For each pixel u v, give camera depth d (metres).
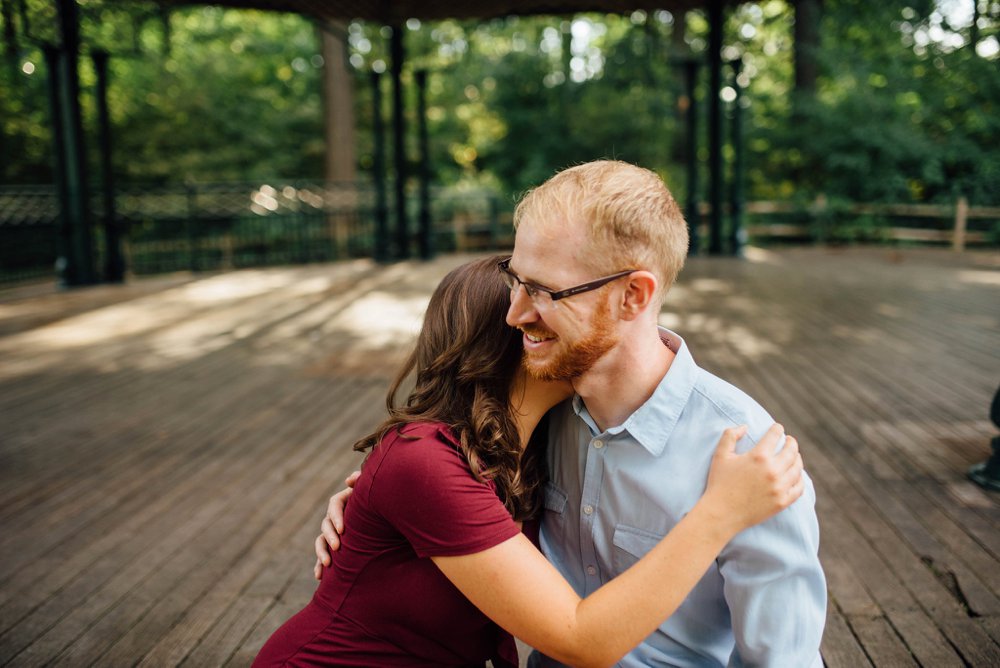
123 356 6.43
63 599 2.64
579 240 1.05
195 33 19.03
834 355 6.11
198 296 9.56
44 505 3.45
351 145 17.92
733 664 1.17
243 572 2.82
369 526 1.17
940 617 2.43
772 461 1.04
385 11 9.91
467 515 1.08
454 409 1.19
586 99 19.59
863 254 13.84
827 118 16.48
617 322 1.09
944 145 15.91
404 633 1.21
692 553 1.03
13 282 10.72
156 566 2.87
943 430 4.27
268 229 14.95
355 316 8.11
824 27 17.41
